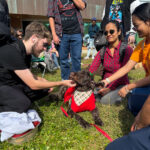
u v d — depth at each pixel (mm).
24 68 2043
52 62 6066
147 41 2318
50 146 2014
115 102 3102
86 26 13852
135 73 5578
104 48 3264
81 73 2598
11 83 2166
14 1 8586
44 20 11688
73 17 3695
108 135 2248
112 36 2963
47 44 2213
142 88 2529
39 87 2182
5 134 1958
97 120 2545
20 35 4965
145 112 1319
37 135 2211
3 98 2029
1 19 2037
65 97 2998
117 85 3219
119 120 2568
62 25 3764
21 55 2074
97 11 12281
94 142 2117
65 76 4250
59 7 3664
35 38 2076
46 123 2469
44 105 3080
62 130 2330
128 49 3139
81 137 2180
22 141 2066
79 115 2740
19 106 2043
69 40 3889
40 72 5898
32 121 2168
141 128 1442
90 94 2666
